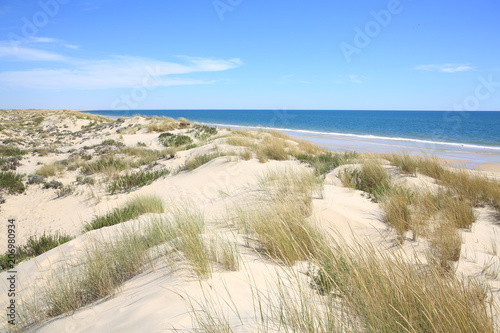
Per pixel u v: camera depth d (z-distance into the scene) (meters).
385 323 2.00
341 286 2.61
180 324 2.18
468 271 3.76
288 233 4.07
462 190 7.07
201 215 6.09
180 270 3.34
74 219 9.65
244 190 7.94
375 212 5.91
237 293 2.78
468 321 2.04
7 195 11.88
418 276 2.57
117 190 12.01
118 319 2.53
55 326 2.85
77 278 3.85
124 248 4.40
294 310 2.17
